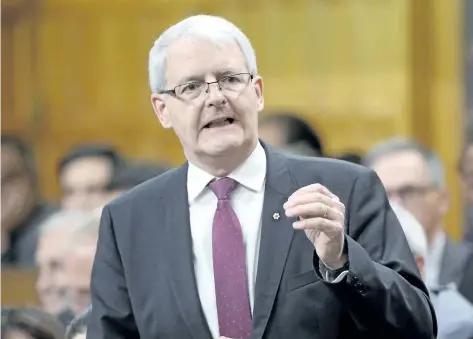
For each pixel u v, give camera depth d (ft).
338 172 23.09
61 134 57.47
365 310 20.90
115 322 22.95
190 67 22.24
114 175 50.44
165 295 22.44
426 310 21.52
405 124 53.06
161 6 56.34
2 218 53.26
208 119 22.31
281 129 46.85
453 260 42.37
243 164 23.18
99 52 57.36
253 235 22.67
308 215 20.10
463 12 52.21
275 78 54.75
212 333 22.04
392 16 53.26
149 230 23.22
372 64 53.67
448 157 51.93
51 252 41.34
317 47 54.29
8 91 58.34
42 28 58.03
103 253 23.52
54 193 55.93
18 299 48.29
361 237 22.29
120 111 56.95
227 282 22.17
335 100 54.08
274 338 21.59
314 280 21.71
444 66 52.54
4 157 55.16
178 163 56.03
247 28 55.11
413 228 33.06
